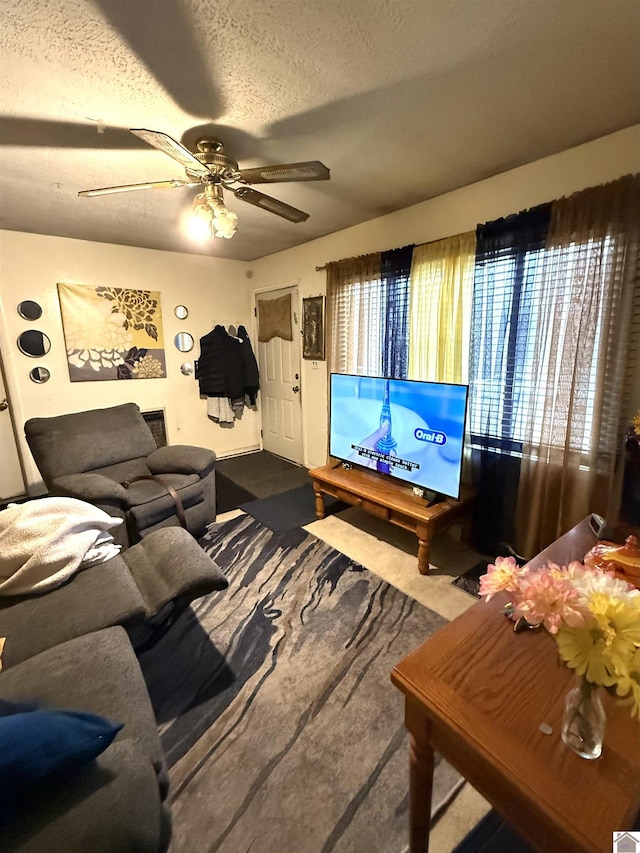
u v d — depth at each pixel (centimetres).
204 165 168
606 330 186
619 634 59
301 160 203
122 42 120
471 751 70
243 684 158
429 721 80
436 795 118
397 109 160
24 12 107
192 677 161
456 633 94
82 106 153
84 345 362
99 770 74
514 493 235
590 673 60
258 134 177
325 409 388
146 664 168
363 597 210
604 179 186
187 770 126
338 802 117
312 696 152
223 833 110
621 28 118
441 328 255
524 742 69
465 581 222
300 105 155
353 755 130
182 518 258
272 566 240
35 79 136
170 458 286
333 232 337
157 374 408
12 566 154
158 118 163
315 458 413
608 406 191
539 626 94
